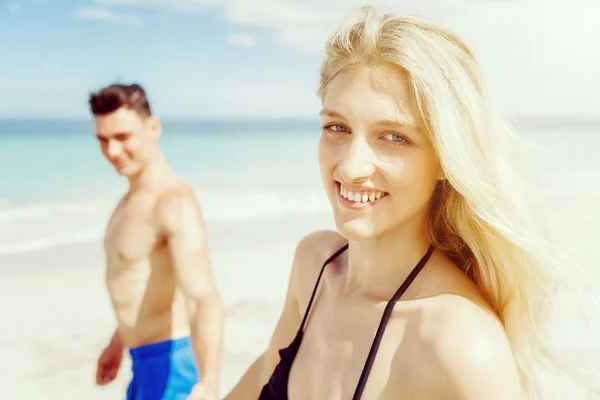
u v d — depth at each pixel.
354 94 1.14
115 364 3.13
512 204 1.24
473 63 1.17
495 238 1.25
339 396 1.25
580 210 10.44
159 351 2.95
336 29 1.22
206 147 37.12
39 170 24.45
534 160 1.48
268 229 10.95
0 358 5.31
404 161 1.15
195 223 2.87
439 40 1.14
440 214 1.30
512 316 1.33
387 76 1.13
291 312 1.64
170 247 2.85
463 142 1.14
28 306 6.66
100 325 6.17
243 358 5.10
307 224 11.56
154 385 2.93
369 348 1.23
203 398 2.42
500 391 1.03
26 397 4.64
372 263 1.30
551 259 1.29
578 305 1.75
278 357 1.65
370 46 1.13
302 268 1.62
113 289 3.00
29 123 53.28
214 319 2.67
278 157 31.69
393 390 1.14
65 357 5.38
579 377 1.49
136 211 2.98
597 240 8.38
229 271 7.84
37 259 8.62
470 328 1.09
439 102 1.11
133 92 3.00
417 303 1.19
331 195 1.24
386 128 1.14
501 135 1.24
